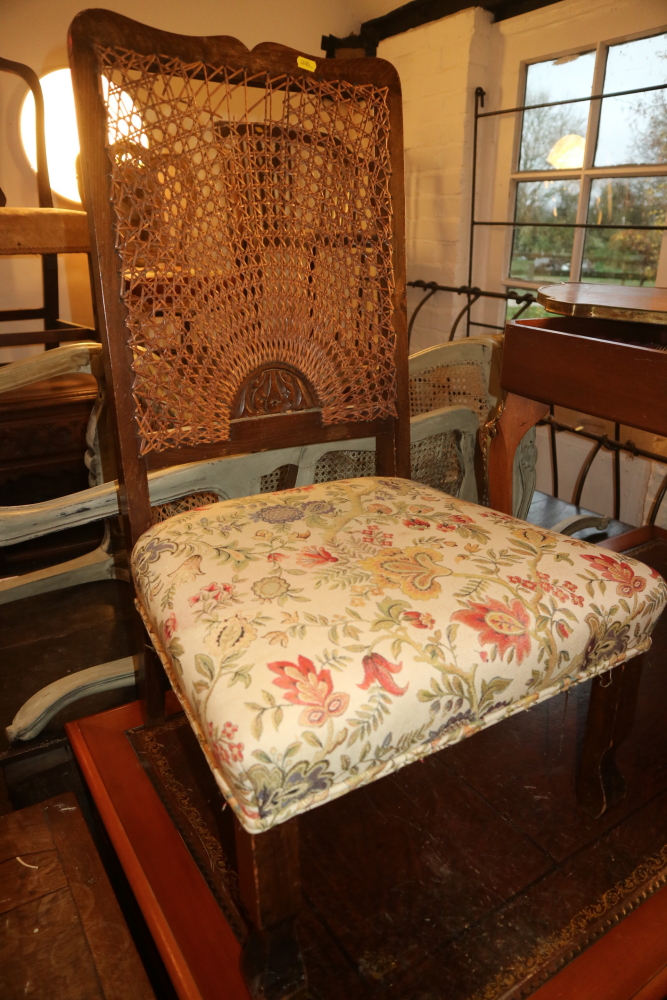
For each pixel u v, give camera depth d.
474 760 0.93
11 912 0.70
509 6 1.95
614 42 1.74
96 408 1.18
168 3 2.09
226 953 0.66
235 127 0.79
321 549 0.69
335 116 0.84
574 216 1.94
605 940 0.68
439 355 1.30
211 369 0.83
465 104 2.05
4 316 1.89
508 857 0.77
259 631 0.56
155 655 0.90
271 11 2.25
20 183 2.01
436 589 0.62
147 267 0.76
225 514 0.77
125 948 0.67
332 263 0.88
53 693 1.00
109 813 0.82
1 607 1.38
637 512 1.87
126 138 0.72
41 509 1.02
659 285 1.75
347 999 0.62
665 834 0.81
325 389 0.92
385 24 2.32
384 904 0.72
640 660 0.73
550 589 0.63
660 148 1.69
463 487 1.40
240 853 0.55
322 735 0.49
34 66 1.96
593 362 0.88
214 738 0.50
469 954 0.67
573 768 0.91
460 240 2.18
